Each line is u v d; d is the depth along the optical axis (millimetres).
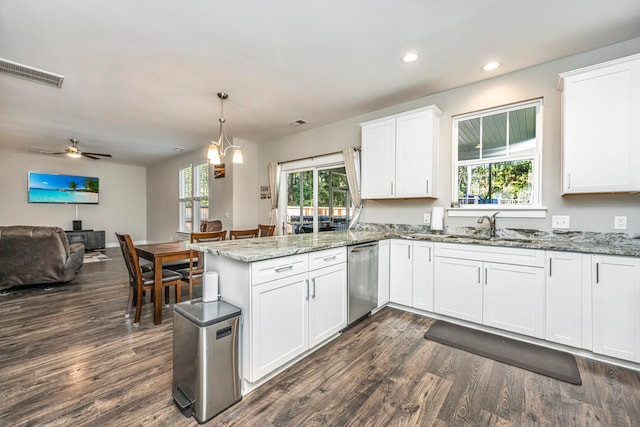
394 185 3283
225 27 2047
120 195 8469
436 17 1960
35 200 7082
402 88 3107
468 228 3029
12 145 6004
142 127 4562
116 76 2779
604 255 1952
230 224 5266
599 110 2111
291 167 4941
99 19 1936
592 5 1840
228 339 1574
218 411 1522
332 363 2020
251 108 3688
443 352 2170
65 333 2504
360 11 1893
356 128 4016
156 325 2688
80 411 1534
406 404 1598
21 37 2131
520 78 2721
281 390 1727
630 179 2012
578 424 1440
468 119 3109
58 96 3268
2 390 1704
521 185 2801
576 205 2453
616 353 1928
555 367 1940
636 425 1433
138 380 1820
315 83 2975
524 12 1909
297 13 1906
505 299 2354
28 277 3713
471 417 1492
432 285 2777
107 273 4848
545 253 2170
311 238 2719
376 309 2928
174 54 2398
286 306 1895
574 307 2070
